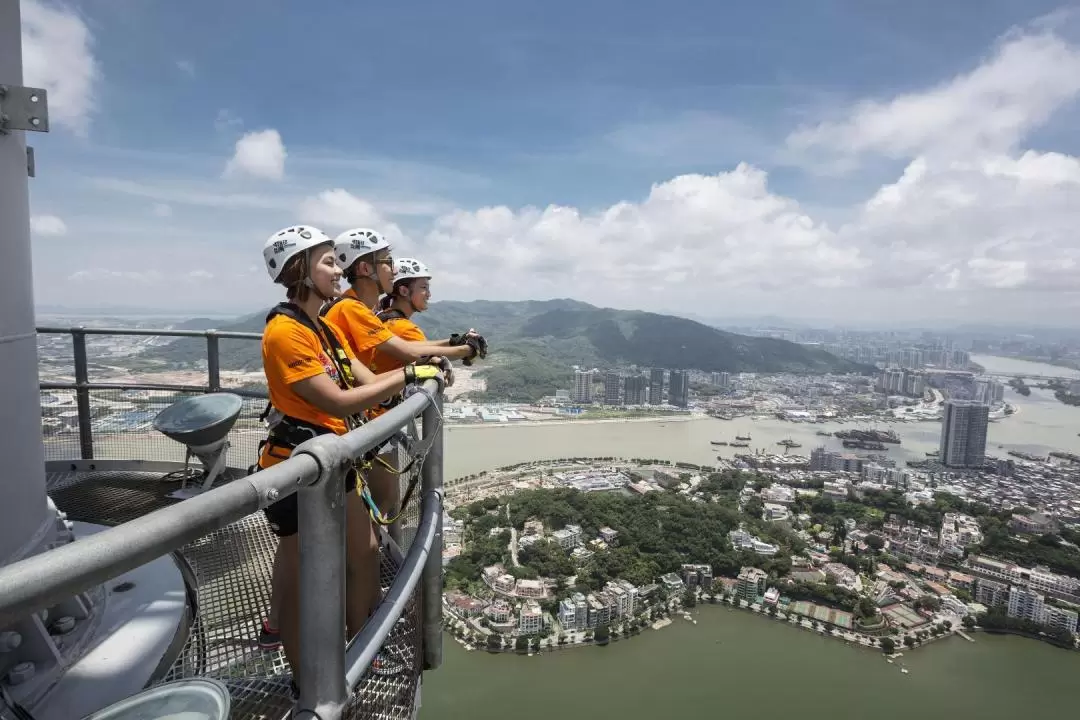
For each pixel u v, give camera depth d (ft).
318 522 4.56
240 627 10.73
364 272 12.17
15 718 7.79
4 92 9.69
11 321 10.11
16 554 10.22
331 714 4.80
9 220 10.00
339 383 9.07
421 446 8.70
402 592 6.99
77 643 9.91
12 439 10.14
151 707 6.00
